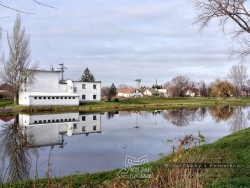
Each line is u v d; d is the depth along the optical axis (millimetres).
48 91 44125
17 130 20203
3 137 17156
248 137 12797
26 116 30109
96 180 7715
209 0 9688
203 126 23344
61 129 21109
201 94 100000
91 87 49000
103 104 46469
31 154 12680
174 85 92625
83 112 36562
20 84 40188
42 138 17078
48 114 32688
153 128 21922
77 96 43344
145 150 13547
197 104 57031
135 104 50281
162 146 14562
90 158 11898
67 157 12094
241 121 27250
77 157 12078
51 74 44500
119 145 14914
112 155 12461
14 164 10516
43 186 7039
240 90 83750
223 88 75750
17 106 37812
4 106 38406
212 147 10703
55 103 41219
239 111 40031
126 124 24406
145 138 17234
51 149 13531
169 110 41562
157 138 17188
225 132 20016
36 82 42938
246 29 9648
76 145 14930
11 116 29953
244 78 80750
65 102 42219
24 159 11586
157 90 109812
